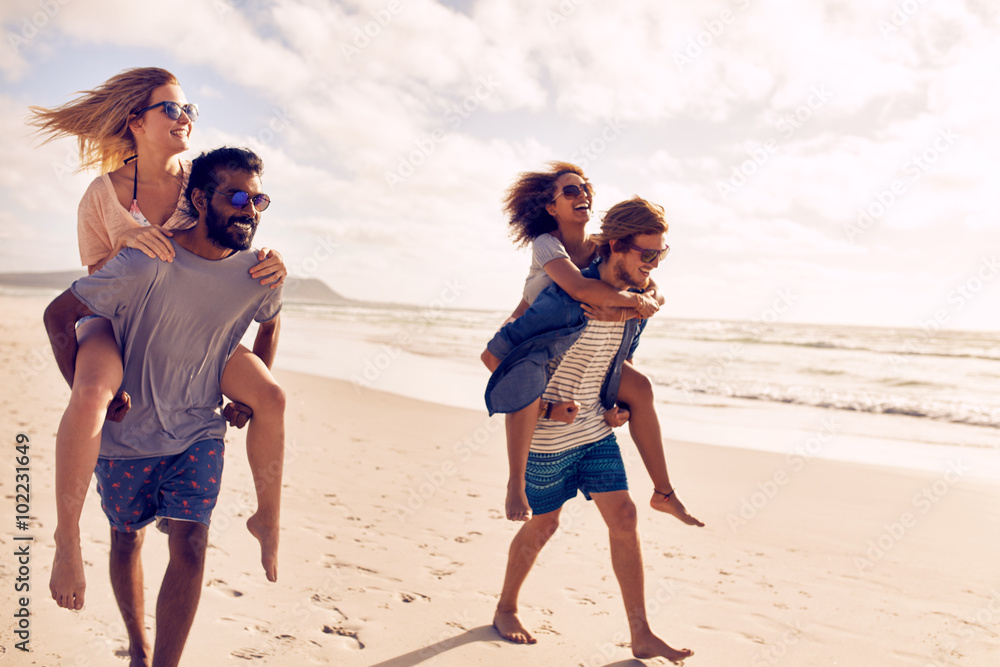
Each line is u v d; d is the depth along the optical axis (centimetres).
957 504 548
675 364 1944
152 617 302
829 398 1255
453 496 534
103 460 232
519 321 284
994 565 409
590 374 292
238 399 248
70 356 221
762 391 1351
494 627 309
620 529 282
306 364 1571
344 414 913
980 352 2453
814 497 568
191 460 237
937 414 1088
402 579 364
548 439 290
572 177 309
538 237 310
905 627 323
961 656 295
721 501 555
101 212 250
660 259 284
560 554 412
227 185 223
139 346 226
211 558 379
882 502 553
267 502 249
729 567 402
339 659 275
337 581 356
